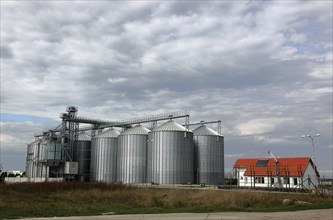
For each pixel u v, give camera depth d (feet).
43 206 92.17
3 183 176.45
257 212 83.87
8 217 70.08
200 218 68.85
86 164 344.08
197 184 277.64
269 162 274.77
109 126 337.31
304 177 248.93
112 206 96.99
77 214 76.28
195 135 304.50
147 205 99.86
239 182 287.48
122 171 302.45
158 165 278.05
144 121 311.27
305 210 90.27
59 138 331.36
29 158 365.40
